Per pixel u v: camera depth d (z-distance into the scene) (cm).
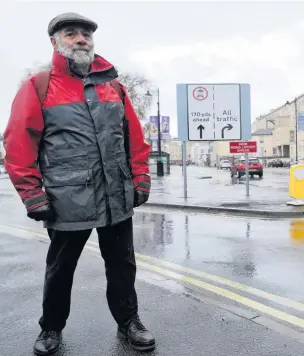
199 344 321
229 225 884
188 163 13475
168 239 739
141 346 310
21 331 353
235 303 408
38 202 276
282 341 324
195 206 1172
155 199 1399
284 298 421
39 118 281
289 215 1007
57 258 298
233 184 2245
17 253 648
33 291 457
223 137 1410
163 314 381
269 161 7044
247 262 566
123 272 318
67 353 310
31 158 279
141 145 322
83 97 287
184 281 483
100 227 299
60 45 285
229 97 1405
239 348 313
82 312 390
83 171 282
